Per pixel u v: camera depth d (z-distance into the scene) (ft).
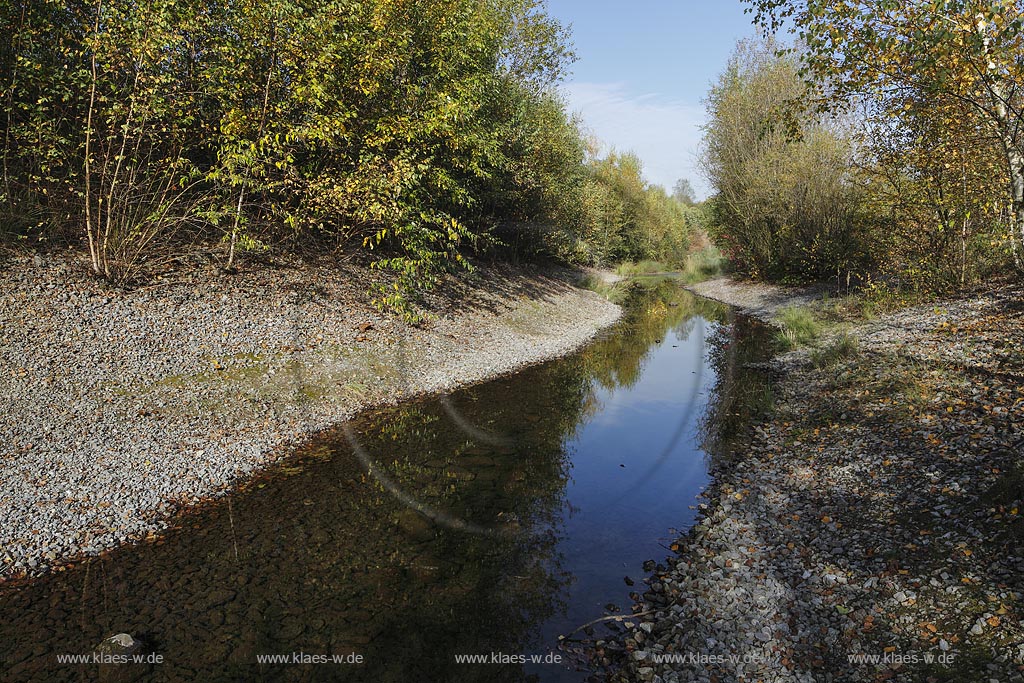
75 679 10.34
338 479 19.35
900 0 21.68
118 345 24.53
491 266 47.06
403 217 33.53
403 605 12.72
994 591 11.87
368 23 32.27
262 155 30.63
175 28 26.30
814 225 61.98
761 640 11.72
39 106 25.39
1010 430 18.38
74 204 28.58
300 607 12.61
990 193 33.45
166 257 30.78
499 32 44.29
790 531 16.11
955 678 9.99
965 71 21.86
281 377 26.99
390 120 33.35
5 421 18.84
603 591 13.53
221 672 10.56
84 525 15.53
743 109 71.51
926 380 25.05
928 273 41.04
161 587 13.28
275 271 34.99
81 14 26.12
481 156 35.17
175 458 19.61
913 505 15.89
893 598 12.42
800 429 24.32
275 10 28.09
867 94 29.09
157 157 30.94
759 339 44.68
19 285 24.66
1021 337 26.58
